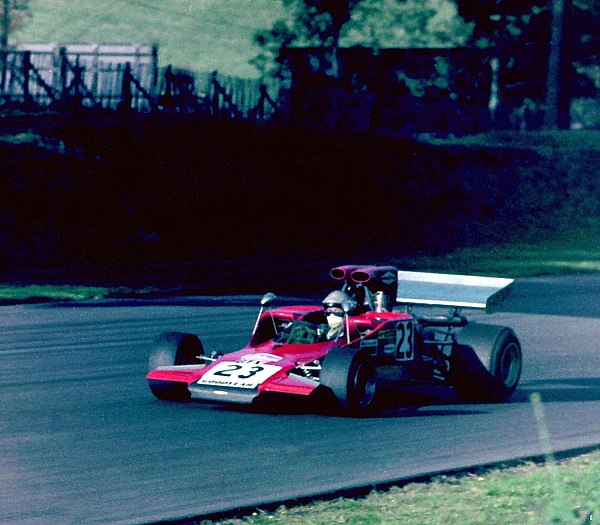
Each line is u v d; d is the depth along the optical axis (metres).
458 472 18.61
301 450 20.06
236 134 84.88
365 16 115.62
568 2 116.19
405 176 91.81
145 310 44.41
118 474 18.16
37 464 18.84
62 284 53.00
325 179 85.88
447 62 111.94
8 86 81.94
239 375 22.62
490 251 82.62
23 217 65.25
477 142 106.38
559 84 116.25
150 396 25.70
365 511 15.98
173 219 72.69
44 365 30.58
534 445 21.06
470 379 25.84
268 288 54.28
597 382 29.56
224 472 18.33
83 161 72.31
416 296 26.98
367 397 23.44
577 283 60.25
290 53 108.88
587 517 15.05
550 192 100.75
